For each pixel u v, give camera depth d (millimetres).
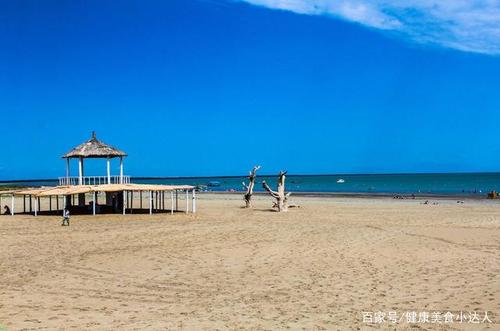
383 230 27328
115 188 36781
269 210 42750
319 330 10109
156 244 22469
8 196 66312
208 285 14461
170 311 11641
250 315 11234
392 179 182750
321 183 145875
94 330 10102
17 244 22625
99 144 40750
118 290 13891
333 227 28938
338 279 15094
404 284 14297
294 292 13516
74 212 39438
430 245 21625
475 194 70875
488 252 19703
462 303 12164
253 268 16938
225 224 30938
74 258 18938
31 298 12984
